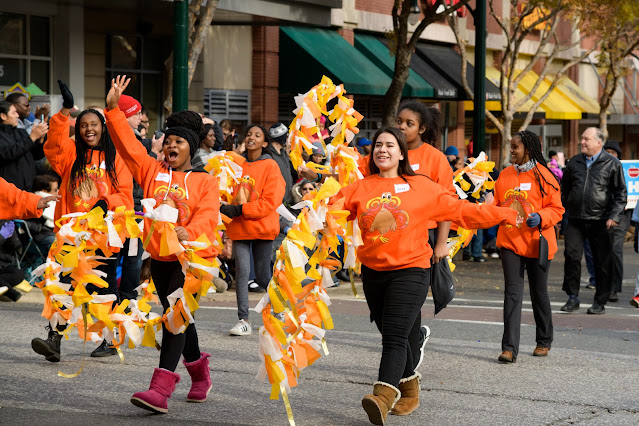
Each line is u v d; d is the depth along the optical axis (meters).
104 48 19.34
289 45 23.45
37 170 12.00
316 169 7.73
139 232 6.27
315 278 6.12
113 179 7.54
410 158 7.21
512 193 8.48
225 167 8.91
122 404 6.50
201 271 6.19
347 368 7.84
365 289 6.24
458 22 31.09
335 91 7.59
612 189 11.55
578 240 11.65
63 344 8.59
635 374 7.79
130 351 8.34
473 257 18.23
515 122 35.91
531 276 8.49
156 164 6.48
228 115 22.52
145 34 20.14
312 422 6.16
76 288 6.53
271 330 5.87
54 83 18.42
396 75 18.50
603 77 43.72
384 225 6.01
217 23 21.31
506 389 7.18
